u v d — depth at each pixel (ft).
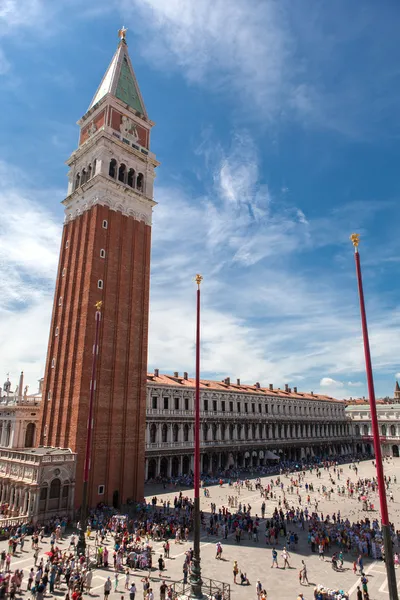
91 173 223.30
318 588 89.71
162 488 241.14
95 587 98.43
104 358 190.70
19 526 141.08
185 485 252.62
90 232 206.18
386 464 392.27
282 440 390.83
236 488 245.45
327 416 488.02
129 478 187.62
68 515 158.30
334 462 376.27
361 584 104.53
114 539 132.36
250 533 149.89
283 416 410.31
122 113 234.17
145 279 223.30
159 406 285.43
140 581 102.58
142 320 215.72
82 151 232.53
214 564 117.39
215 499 212.64
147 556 113.91
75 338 192.34
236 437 344.90
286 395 429.38
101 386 185.98
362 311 82.48
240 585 101.81
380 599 95.45
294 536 135.95
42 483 152.56
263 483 265.95
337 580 107.04
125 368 199.82
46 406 200.03
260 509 194.49
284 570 113.50
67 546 125.80
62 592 94.84
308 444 419.74
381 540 136.56
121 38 265.54
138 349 209.26
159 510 183.32
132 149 231.09
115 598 92.02
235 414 350.43
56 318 214.90
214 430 324.39
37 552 112.57
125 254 214.69
